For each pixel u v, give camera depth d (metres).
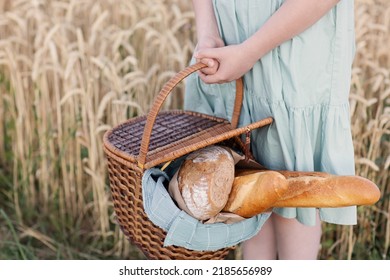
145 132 1.24
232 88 1.53
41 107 2.23
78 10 2.44
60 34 2.27
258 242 1.68
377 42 2.32
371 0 2.20
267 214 1.35
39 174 2.26
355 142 1.98
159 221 1.26
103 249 2.17
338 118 1.41
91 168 2.05
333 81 1.38
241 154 1.45
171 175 1.42
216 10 1.48
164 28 2.26
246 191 1.28
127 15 2.40
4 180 2.38
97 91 2.09
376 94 2.18
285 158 1.44
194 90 1.62
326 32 1.36
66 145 2.20
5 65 2.38
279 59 1.39
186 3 2.54
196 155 1.33
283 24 1.29
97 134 2.10
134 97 2.19
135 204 1.31
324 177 1.28
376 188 1.23
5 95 2.33
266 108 1.43
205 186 1.25
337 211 1.47
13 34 2.45
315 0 1.26
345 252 2.03
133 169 1.29
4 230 2.23
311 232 1.59
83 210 2.22
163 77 2.08
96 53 2.28
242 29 1.44
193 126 1.51
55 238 2.21
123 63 2.02
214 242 1.28
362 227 2.00
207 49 1.34
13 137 2.33
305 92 1.39
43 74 2.15
